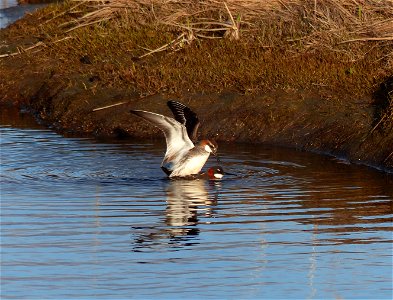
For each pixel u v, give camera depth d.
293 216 13.23
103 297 10.49
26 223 12.95
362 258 11.63
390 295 10.53
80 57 22.61
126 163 16.25
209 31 22.39
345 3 21.50
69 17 25.70
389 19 20.44
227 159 16.56
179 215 13.26
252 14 22.34
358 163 16.17
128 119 19.05
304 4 21.88
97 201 13.95
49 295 10.55
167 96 19.52
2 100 22.12
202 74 20.11
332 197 14.12
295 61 19.95
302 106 18.16
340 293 10.60
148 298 10.45
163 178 15.35
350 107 17.78
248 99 18.77
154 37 22.52
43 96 21.33
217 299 10.43
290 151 17.11
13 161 16.33
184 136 15.30
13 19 29.36
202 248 12.02
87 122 19.39
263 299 10.45
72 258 11.66
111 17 24.03
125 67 21.25
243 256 11.67
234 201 13.98
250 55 20.77
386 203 13.77
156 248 11.98
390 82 18.44
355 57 19.80
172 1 23.33
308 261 11.52
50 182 15.00
